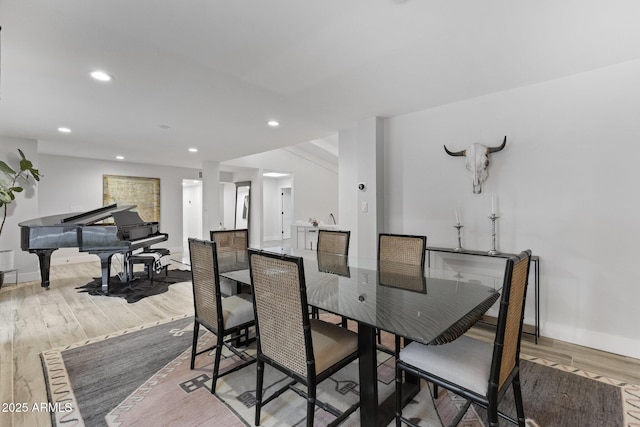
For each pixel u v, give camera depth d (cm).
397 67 242
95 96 296
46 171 622
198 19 178
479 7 169
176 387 205
